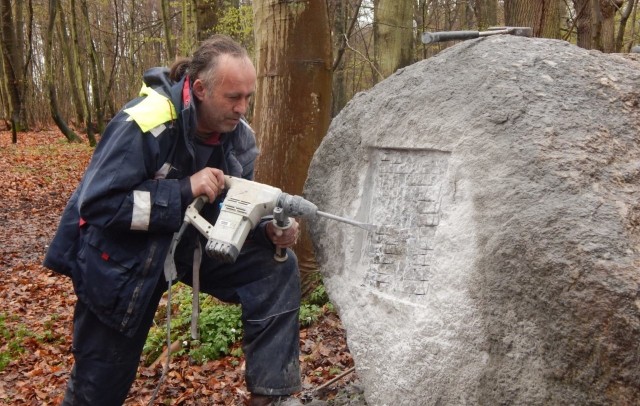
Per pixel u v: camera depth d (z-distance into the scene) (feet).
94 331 9.68
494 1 48.49
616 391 6.43
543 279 6.98
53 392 17.71
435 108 8.92
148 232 9.24
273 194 9.38
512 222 7.41
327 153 10.72
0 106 101.96
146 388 16.74
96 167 8.96
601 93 8.20
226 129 9.45
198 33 39.63
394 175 9.62
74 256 9.59
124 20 106.42
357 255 10.08
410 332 8.82
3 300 25.53
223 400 15.61
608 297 6.47
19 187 49.32
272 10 18.78
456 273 8.09
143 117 8.90
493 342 7.55
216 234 9.08
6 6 68.95
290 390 9.93
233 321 18.76
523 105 8.03
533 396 7.08
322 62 19.01
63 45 92.07
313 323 18.57
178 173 9.39
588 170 7.40
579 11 26.40
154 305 10.07
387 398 9.04
